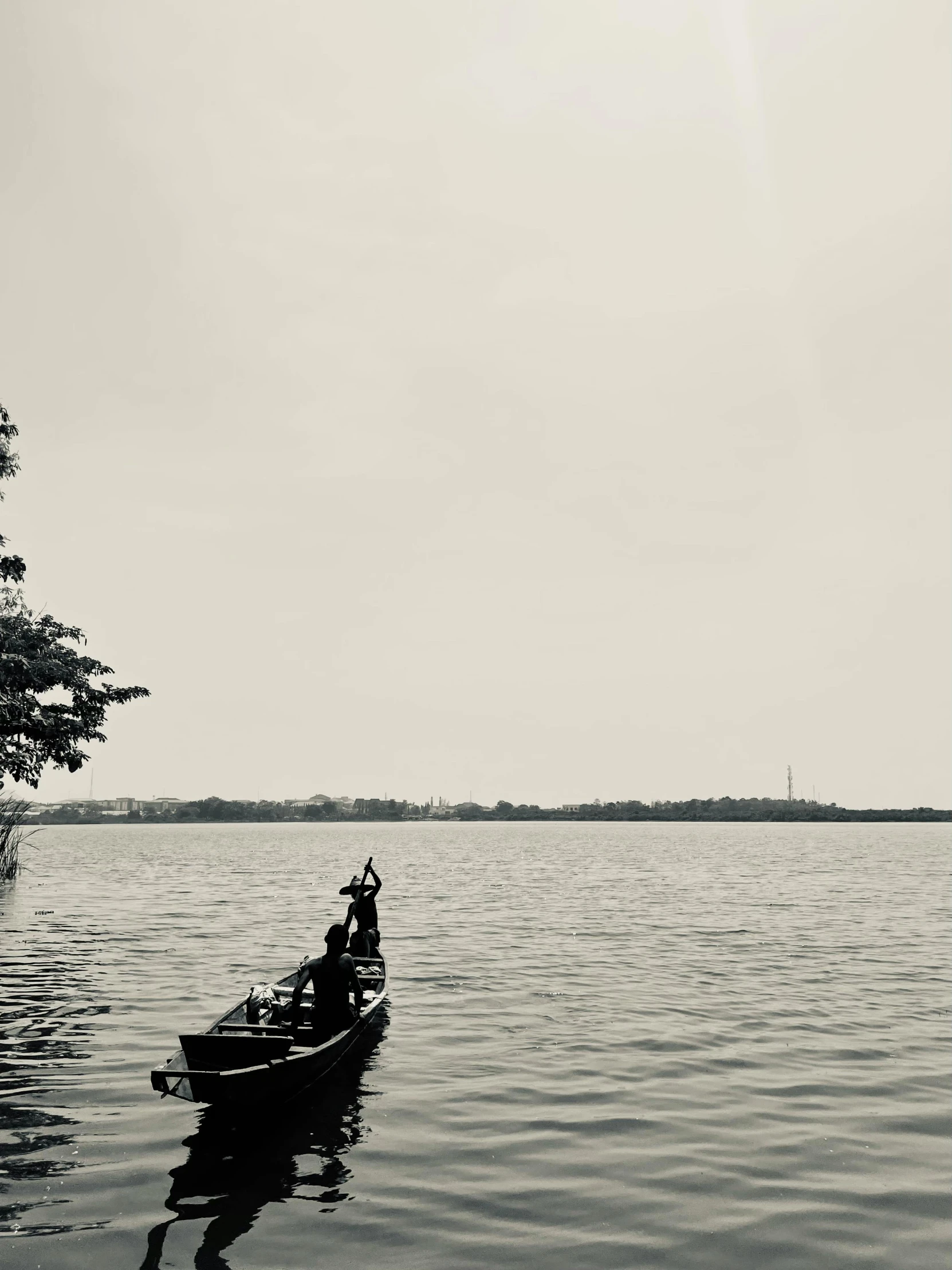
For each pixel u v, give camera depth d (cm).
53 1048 1047
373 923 1466
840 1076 983
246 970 1577
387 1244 585
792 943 2038
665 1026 1210
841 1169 723
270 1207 638
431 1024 1217
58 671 2870
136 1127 795
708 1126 820
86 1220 611
